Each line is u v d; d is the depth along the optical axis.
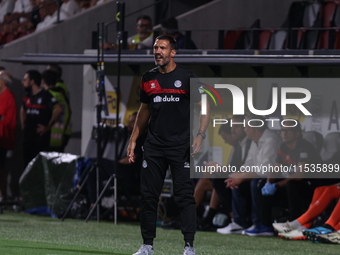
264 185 20.73
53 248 15.30
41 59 25.52
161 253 15.30
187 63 23.17
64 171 25.52
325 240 18.16
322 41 24.39
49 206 25.86
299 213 20.09
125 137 24.94
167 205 23.03
